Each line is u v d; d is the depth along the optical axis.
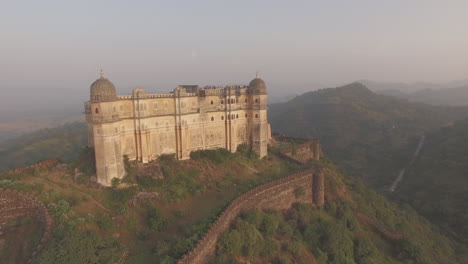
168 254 43.38
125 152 65.06
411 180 145.62
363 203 82.25
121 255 42.91
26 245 44.53
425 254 66.94
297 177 70.62
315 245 60.53
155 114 68.62
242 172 76.88
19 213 49.47
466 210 107.94
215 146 80.75
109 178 58.34
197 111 75.75
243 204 58.41
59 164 64.31
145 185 61.16
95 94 56.56
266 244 53.59
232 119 82.25
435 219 109.19
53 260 37.72
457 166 142.00
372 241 69.69
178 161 70.88
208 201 62.41
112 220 50.28
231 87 81.62
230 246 48.22
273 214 61.94
